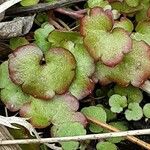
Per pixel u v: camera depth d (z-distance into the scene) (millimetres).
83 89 137
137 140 134
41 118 133
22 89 134
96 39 138
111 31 139
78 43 142
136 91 143
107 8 150
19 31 144
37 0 150
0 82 138
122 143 141
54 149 134
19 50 136
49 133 141
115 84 147
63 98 135
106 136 131
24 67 135
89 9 146
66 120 133
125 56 139
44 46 145
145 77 138
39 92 133
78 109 142
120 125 142
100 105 145
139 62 138
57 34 144
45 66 135
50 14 156
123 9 153
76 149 135
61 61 136
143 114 142
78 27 154
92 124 138
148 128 142
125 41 137
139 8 153
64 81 134
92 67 138
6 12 151
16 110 135
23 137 135
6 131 133
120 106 139
